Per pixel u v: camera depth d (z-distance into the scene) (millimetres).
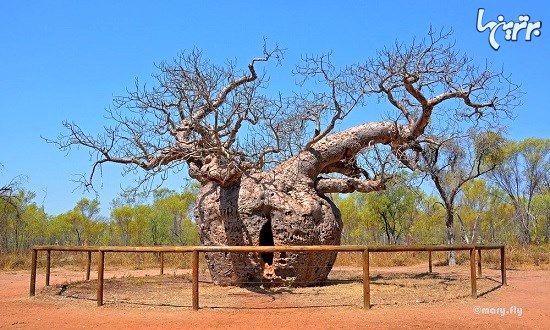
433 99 13258
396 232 41406
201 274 17125
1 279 17719
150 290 12266
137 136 12688
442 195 23562
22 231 45531
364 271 9242
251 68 12773
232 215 12352
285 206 12039
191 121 12234
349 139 13070
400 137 13461
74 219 48031
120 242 46125
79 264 24922
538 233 47062
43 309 9906
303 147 13172
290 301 10000
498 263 22531
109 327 8164
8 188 33562
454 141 19391
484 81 13523
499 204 47312
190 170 13125
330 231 12406
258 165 12320
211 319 8484
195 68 13141
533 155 41781
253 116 12336
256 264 12133
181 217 43844
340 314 8727
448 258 23000
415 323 8125
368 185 13117
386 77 13055
